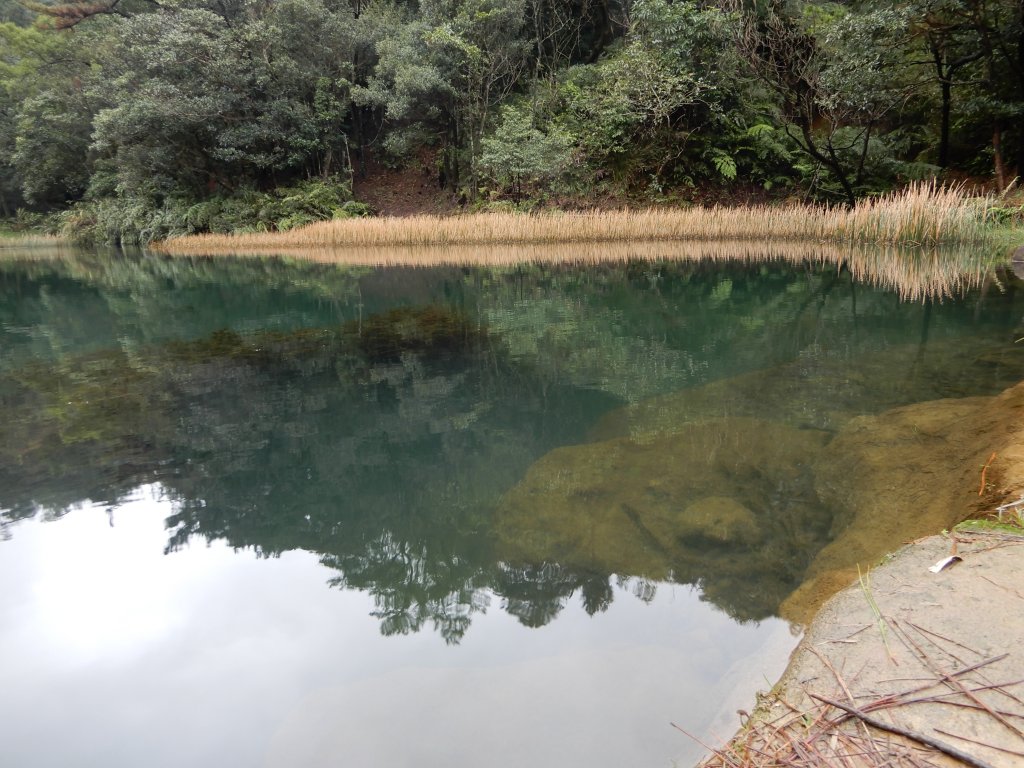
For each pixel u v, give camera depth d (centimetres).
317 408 369
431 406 367
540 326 589
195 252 1773
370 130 2231
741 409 326
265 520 239
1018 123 1230
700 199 1684
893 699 113
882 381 350
